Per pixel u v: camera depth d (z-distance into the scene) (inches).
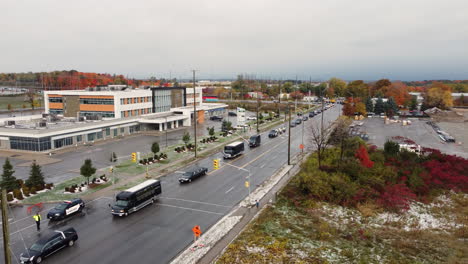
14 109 5132.9
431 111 5182.1
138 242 1090.7
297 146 2800.2
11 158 2263.8
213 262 962.7
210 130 2970.0
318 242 1132.5
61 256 995.9
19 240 1103.0
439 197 1656.0
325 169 1865.2
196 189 1651.1
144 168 2012.8
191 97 4677.7
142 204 1386.6
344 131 2236.7
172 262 961.5
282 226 1248.2
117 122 3125.0
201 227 1213.1
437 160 2016.5
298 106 6368.1
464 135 3255.4
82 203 1371.8
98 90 3833.7
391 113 4953.3
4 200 692.7
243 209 1397.6
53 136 2511.1
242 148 2474.2
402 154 2092.8
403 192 1587.1
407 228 1315.2
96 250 1035.3
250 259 984.9
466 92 7800.2
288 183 1768.0
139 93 3607.3
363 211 1437.0
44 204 1438.2
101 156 2324.1
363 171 1791.3
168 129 3612.2
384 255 1067.3
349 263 999.0
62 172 1920.5
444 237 1237.1
